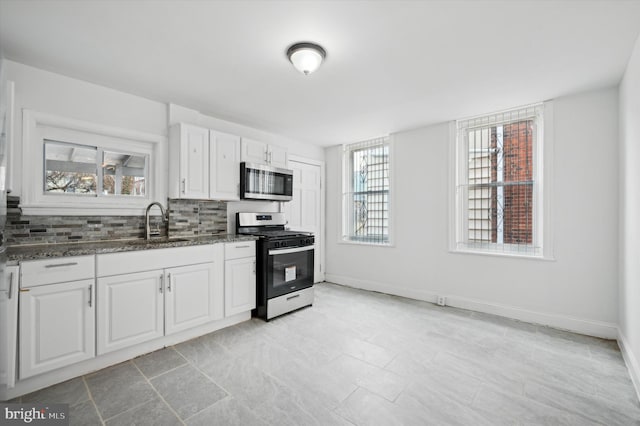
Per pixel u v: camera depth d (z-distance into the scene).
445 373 1.99
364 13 1.62
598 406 1.65
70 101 2.35
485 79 2.41
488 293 3.19
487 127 3.27
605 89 2.56
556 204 2.78
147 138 2.77
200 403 1.67
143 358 2.19
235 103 2.93
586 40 1.86
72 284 1.88
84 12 1.61
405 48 1.97
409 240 3.81
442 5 1.55
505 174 3.15
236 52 2.03
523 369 2.04
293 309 3.24
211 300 2.64
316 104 2.97
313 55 1.95
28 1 1.51
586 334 2.62
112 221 2.61
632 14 1.60
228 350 2.33
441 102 2.91
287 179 3.75
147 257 2.23
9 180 1.91
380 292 4.08
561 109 2.75
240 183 3.27
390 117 3.34
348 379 1.92
